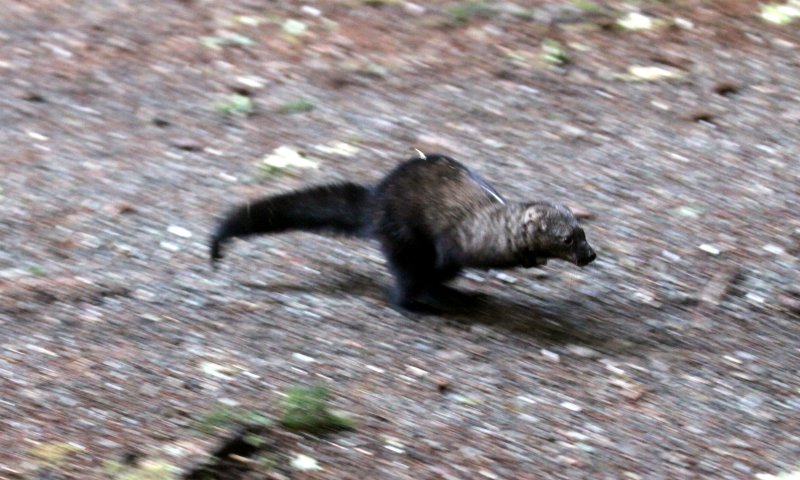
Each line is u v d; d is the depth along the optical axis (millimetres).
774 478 6766
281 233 8922
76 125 11086
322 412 6961
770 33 13508
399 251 8367
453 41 13031
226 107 11484
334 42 12930
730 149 11125
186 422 6859
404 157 10789
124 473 6316
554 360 7949
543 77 12352
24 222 9297
